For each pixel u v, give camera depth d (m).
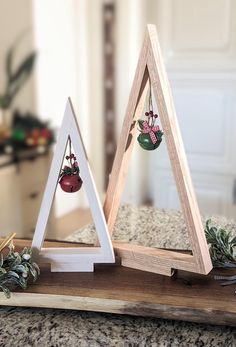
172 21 2.21
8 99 3.41
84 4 4.01
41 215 0.90
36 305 0.83
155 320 0.80
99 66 4.23
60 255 0.90
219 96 2.18
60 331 0.78
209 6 2.11
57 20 3.78
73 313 0.83
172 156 0.82
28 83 3.56
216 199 2.29
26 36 3.51
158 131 0.87
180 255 0.87
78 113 4.15
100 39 4.18
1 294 0.83
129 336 0.76
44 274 0.89
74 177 0.90
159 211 1.45
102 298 0.80
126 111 0.87
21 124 3.41
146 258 0.88
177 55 2.23
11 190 2.87
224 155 2.22
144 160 3.70
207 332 0.76
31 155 3.02
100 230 0.89
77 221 3.89
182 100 2.26
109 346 0.74
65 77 3.96
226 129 2.19
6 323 0.80
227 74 2.13
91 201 0.88
